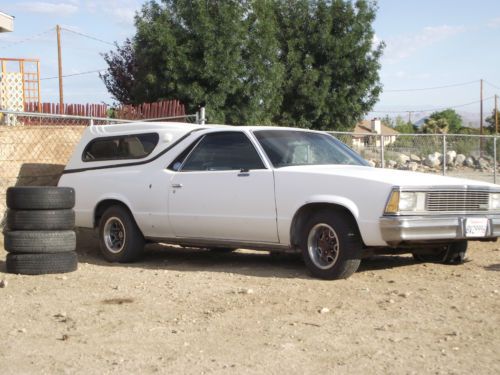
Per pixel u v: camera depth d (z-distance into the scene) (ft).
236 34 74.95
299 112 90.68
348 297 21.27
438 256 27.89
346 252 23.59
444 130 222.89
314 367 14.69
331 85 92.43
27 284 24.14
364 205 23.06
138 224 29.25
